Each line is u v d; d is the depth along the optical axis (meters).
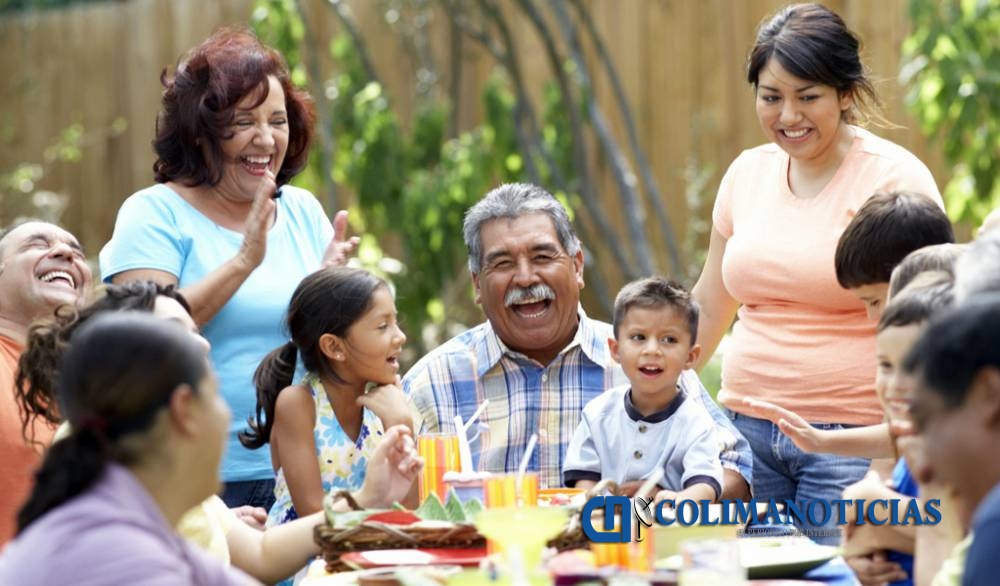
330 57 10.30
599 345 4.98
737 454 4.74
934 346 2.70
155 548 2.74
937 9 7.62
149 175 11.71
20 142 12.42
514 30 9.73
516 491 3.67
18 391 4.23
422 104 9.59
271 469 5.14
